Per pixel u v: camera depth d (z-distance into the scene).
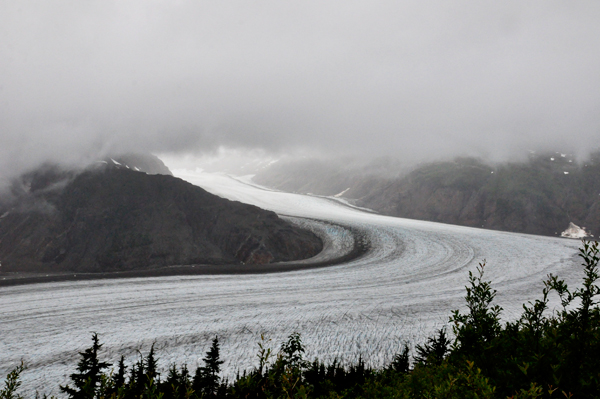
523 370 3.91
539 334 4.84
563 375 3.98
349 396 8.04
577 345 4.23
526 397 3.30
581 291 4.50
